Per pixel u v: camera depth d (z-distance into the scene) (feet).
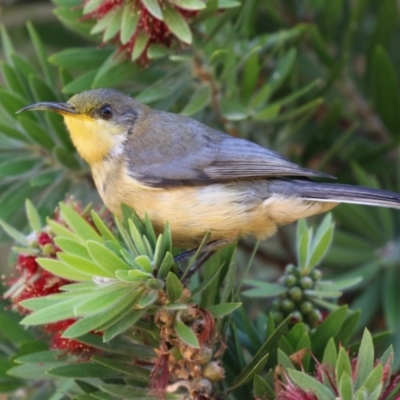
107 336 21.30
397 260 34.19
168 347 22.75
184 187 27.89
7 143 32.09
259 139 36.45
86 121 29.37
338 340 24.70
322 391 19.90
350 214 34.73
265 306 35.63
